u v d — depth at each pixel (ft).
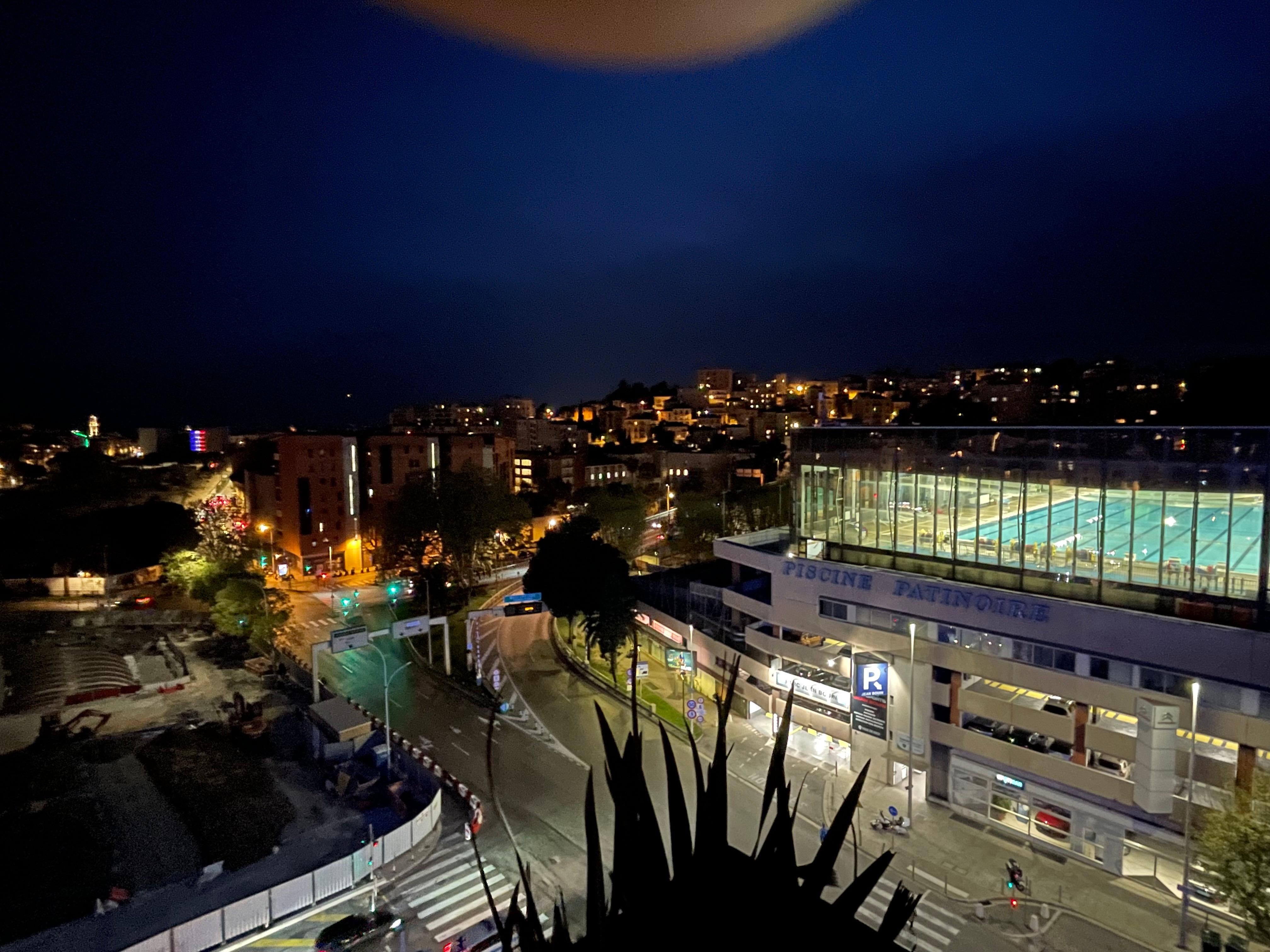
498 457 380.58
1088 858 103.81
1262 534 91.20
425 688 179.32
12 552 271.28
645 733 146.41
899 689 122.93
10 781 130.52
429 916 95.81
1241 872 75.97
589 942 12.00
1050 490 109.91
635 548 284.82
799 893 11.65
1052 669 106.32
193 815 119.55
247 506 324.60
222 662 195.83
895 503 129.29
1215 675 91.76
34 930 92.99
